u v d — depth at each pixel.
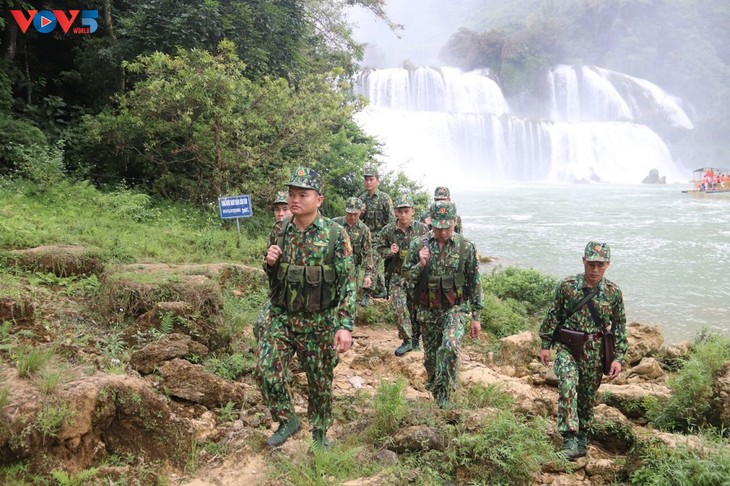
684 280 12.88
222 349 5.28
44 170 10.42
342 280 3.73
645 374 6.62
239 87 11.32
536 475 3.91
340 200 13.96
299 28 16.45
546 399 5.00
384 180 15.52
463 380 5.36
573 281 4.51
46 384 3.25
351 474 3.64
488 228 21.12
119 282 5.45
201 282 5.61
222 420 4.15
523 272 11.02
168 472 3.50
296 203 3.61
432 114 49.59
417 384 5.58
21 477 2.95
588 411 4.54
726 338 8.36
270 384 3.70
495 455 3.78
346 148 14.95
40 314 4.94
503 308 8.79
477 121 51.75
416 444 3.99
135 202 10.46
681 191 42.31
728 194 38.72
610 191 42.53
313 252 3.67
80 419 3.23
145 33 12.89
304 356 3.79
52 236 7.16
